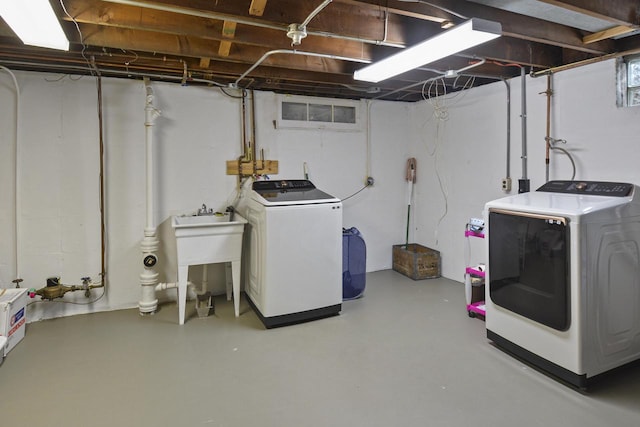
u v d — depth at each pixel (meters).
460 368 2.41
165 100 3.58
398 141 4.79
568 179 3.06
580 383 2.12
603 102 2.80
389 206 4.79
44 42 2.17
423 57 2.46
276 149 4.07
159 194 3.61
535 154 3.32
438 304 3.58
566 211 2.11
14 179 3.14
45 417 1.94
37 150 3.19
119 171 3.45
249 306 3.57
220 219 3.72
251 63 3.07
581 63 2.89
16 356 2.60
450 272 4.37
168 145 3.61
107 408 2.02
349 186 4.52
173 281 3.70
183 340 2.86
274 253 3.02
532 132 3.34
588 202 2.24
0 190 3.12
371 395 2.13
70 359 2.56
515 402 2.05
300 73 3.57
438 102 4.39
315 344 2.78
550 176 3.20
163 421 1.92
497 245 2.57
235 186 3.91
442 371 2.38
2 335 2.60
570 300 2.11
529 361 2.42
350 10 2.35
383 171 4.72
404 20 2.52
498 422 1.89
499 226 2.54
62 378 2.32
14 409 2.01
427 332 2.97
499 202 2.59
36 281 3.25
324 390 2.19
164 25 2.26
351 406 2.03
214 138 3.79
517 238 2.41
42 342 2.82
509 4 2.22
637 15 2.23
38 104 3.18
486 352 2.62
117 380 2.30
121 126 3.43
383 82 3.94
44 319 3.26
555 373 2.25
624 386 2.18
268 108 4.01
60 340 2.85
